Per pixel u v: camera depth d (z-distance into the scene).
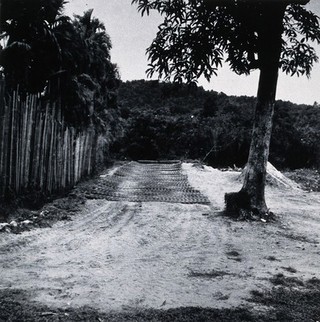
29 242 7.76
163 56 10.60
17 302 4.69
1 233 8.15
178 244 8.27
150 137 48.38
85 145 19.11
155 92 81.12
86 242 8.04
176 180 22.33
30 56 13.93
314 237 9.42
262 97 11.34
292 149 42.03
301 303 5.03
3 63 13.36
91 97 18.30
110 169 27.50
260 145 11.38
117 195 15.30
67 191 14.98
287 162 42.19
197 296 5.16
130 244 8.08
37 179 12.38
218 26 10.57
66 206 12.03
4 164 10.02
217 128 45.59
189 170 29.19
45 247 7.48
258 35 11.16
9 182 10.40
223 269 6.50
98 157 24.98
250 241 8.73
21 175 11.14
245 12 10.39
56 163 13.98
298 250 8.02
